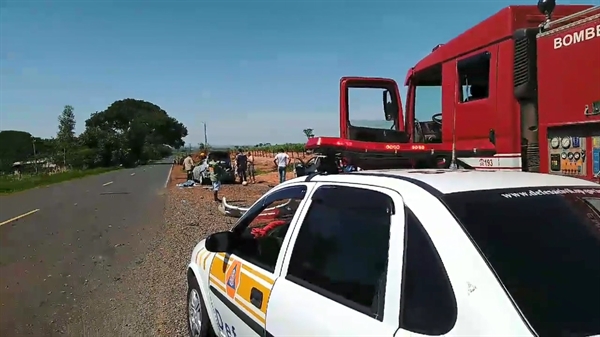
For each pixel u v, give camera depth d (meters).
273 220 3.53
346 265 2.53
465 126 6.21
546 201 2.36
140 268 7.73
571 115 4.54
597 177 4.29
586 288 1.98
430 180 2.52
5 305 6.12
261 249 3.44
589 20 4.35
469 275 1.93
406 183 2.49
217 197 17.39
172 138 149.88
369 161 6.53
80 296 6.40
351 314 2.30
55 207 17.11
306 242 2.92
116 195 21.22
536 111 5.23
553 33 4.79
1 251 9.45
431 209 2.22
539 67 4.98
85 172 50.25
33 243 10.21
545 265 2.03
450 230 2.10
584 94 4.40
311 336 2.44
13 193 24.89
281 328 2.73
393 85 7.97
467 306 1.86
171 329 5.15
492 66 5.71
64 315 5.70
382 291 2.21
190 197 18.62
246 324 3.25
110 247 9.51
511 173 2.82
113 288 6.71
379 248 2.36
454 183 2.46
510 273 1.95
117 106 139.75
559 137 4.70
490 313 1.82
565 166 4.63
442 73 6.76
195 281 4.58
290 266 2.95
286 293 2.81
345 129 7.68
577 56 4.48
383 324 2.12
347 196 2.77
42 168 50.12
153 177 36.38
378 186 2.60
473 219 2.15
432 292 1.99
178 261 8.02
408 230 2.23
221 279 3.86
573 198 2.43
